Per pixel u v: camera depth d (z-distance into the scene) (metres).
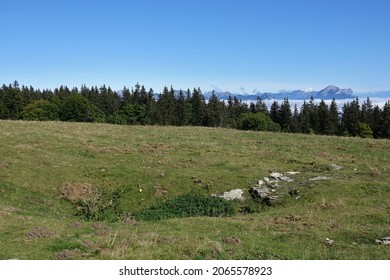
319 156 36.25
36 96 153.25
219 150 36.47
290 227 18.14
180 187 26.64
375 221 18.98
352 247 15.11
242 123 108.19
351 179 26.97
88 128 47.00
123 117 127.12
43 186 25.05
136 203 24.66
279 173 29.06
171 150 35.53
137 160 31.52
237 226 18.11
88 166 29.03
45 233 15.02
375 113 120.94
